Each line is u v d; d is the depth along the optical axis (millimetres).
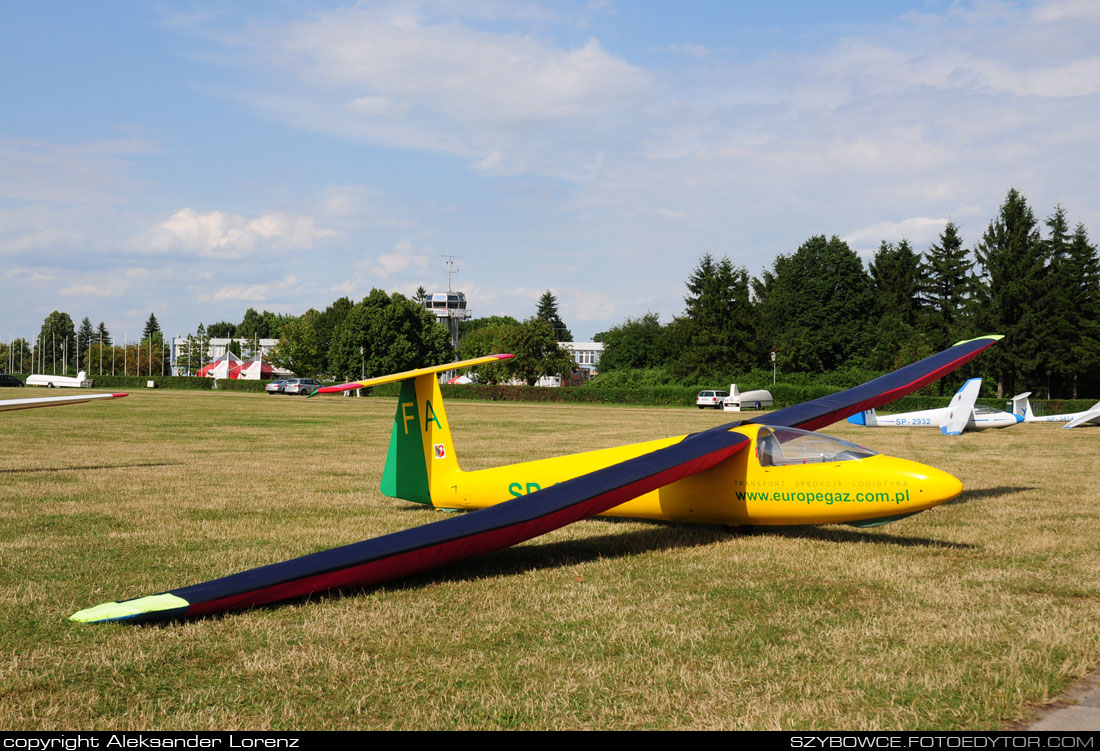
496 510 7402
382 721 4168
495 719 4184
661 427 29719
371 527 9547
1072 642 5328
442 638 5492
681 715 4227
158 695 4520
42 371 145125
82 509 10719
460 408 47781
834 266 84062
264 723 4133
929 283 79938
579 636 5520
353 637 5496
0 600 6305
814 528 9727
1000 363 54938
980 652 5188
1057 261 57688
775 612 6102
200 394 60812
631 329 99562
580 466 9703
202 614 5855
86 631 5605
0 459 16906
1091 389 56781
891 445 22328
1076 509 11062
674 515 9484
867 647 5266
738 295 74750
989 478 14680
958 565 7688
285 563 6406
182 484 13305
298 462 16891
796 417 11461
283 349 110062
